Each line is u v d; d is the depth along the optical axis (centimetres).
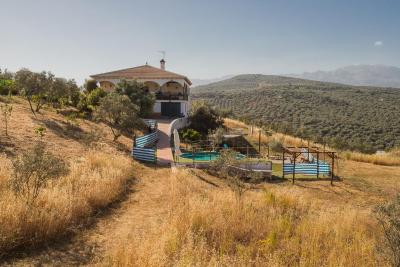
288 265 772
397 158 3241
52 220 848
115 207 1224
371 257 779
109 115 2744
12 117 2378
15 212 791
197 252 734
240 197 1329
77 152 2011
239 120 6625
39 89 2758
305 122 9400
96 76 4784
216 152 3042
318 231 948
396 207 728
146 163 2295
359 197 1884
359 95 14038
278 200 1376
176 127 3847
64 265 700
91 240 862
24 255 731
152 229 920
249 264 721
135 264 654
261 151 3612
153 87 4931
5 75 3944
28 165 960
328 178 2345
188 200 1227
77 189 1168
